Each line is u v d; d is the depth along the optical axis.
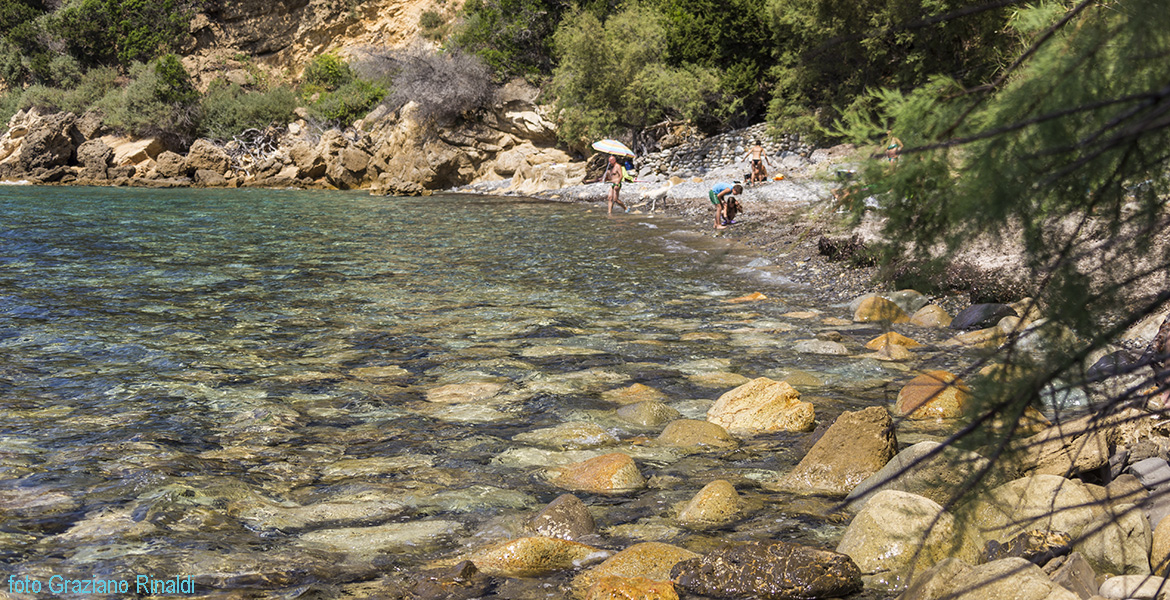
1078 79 1.61
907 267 1.84
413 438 5.99
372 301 11.26
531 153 39.28
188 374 7.56
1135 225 1.76
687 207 25.19
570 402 6.76
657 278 13.19
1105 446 4.29
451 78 40.16
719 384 7.33
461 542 4.37
